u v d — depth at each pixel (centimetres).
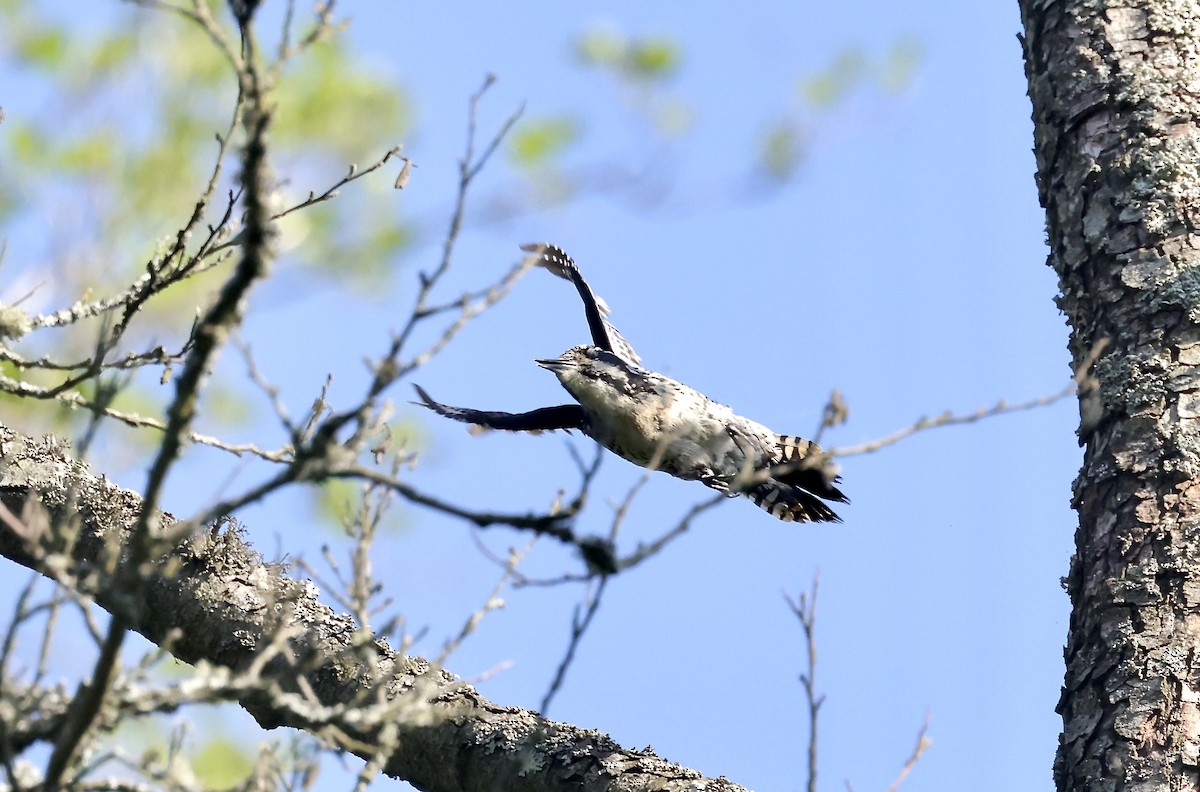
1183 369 912
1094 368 945
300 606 921
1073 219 1010
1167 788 783
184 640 909
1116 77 1026
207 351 525
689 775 838
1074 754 834
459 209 548
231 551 939
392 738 619
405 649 660
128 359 780
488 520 550
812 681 659
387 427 716
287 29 524
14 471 923
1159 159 987
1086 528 907
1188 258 949
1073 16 1067
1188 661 819
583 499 553
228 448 797
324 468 540
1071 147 1032
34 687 555
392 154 803
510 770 706
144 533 534
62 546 804
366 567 698
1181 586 845
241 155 522
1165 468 884
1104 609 863
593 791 833
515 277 557
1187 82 1012
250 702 845
